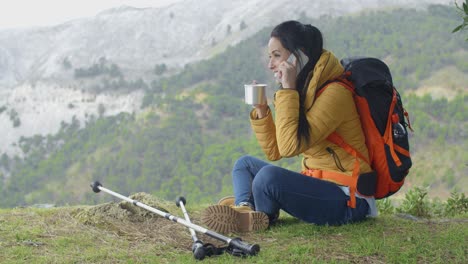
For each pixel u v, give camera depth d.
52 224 3.71
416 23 180.12
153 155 125.31
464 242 3.29
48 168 135.75
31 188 129.62
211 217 3.50
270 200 3.53
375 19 182.25
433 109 122.94
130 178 120.31
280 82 3.42
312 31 3.34
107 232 3.54
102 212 3.83
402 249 3.15
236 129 136.00
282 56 3.35
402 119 3.40
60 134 158.38
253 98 3.54
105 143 138.88
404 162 3.36
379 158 3.38
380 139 3.35
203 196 107.19
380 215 4.35
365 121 3.35
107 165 125.69
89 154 134.75
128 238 3.46
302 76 3.34
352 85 3.33
